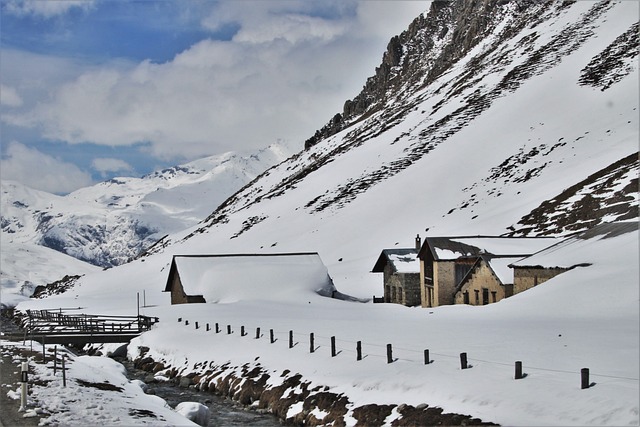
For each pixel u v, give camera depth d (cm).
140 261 19375
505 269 7131
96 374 4538
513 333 4719
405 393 3697
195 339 6216
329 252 15138
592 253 6506
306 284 9500
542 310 5566
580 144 15812
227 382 4925
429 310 7212
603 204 10844
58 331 7188
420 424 3281
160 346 6350
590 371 3509
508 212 13100
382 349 4644
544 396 3216
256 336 5719
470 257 7831
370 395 3828
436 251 8038
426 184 17338
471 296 7575
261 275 9525
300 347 5116
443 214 15088
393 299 9006
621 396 3033
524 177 15400
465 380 3634
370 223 16275
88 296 14275
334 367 4441
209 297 9181
